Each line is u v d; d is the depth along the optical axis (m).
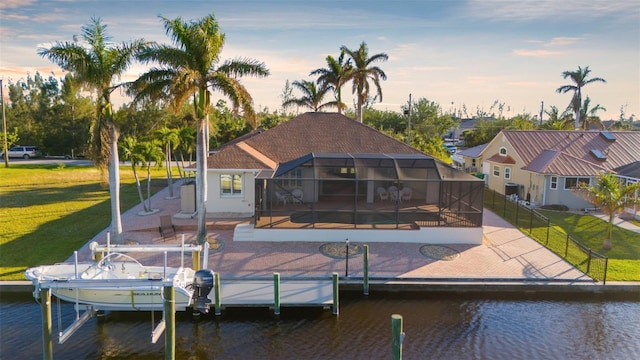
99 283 13.09
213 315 15.24
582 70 57.84
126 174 47.84
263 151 29.31
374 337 13.98
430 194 24.28
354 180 21.88
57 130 67.50
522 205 31.80
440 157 54.12
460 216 22.09
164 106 20.48
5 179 42.19
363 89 45.84
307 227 21.80
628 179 29.72
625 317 15.50
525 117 77.12
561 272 18.20
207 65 19.66
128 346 13.48
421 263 19.05
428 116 78.00
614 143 35.50
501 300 16.59
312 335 14.08
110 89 19.03
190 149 36.94
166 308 12.70
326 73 45.59
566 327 14.78
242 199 26.27
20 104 76.88
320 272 17.92
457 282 17.14
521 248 21.41
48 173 46.97
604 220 27.56
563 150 34.75
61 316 14.96
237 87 20.03
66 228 23.88
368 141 30.22
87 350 13.22
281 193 24.03
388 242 21.94
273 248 20.66
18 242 21.22
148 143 27.44
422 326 14.66
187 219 25.27
